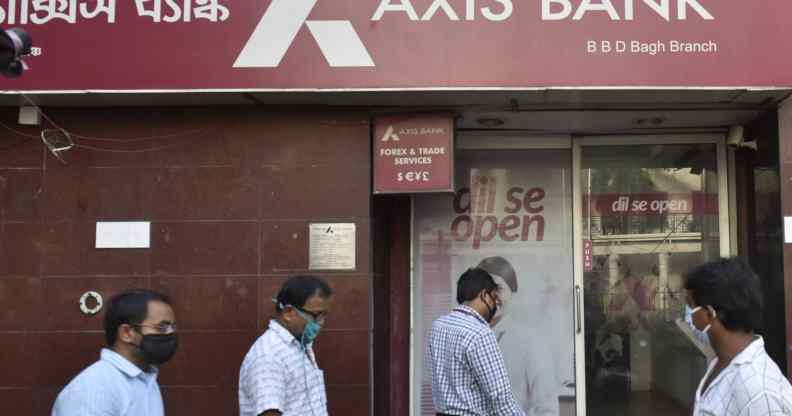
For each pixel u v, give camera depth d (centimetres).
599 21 411
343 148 443
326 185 441
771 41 404
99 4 424
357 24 418
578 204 510
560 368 498
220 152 446
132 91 419
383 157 447
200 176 445
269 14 420
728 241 504
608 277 510
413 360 499
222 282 437
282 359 287
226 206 443
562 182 512
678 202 513
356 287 432
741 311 211
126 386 231
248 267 437
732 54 405
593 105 445
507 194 512
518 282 505
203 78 418
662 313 507
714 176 512
